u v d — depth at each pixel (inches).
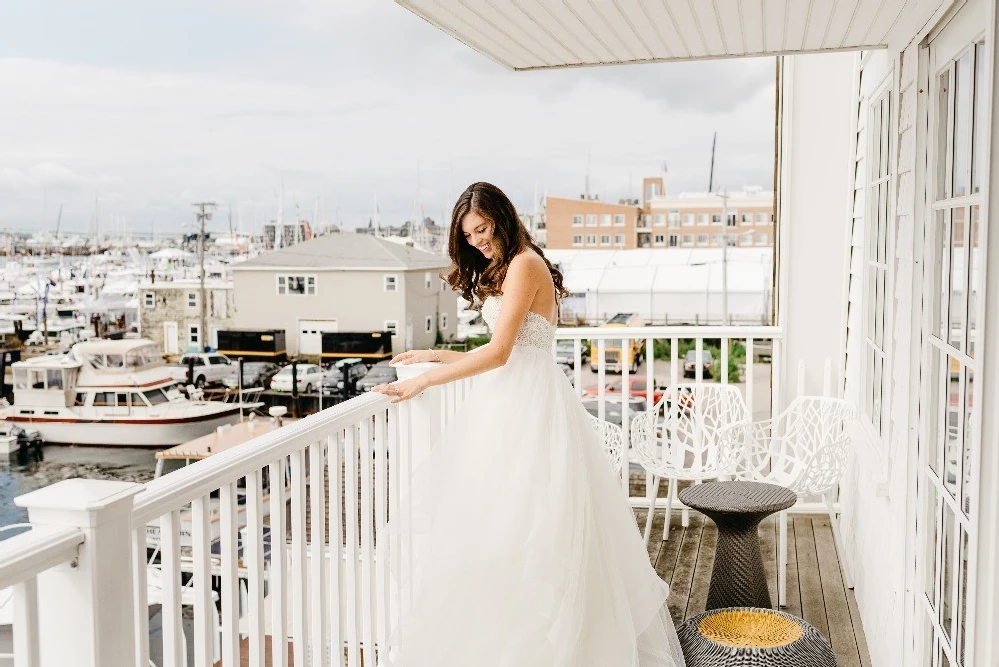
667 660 108.3
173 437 831.7
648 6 115.3
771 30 128.3
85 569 53.9
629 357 193.8
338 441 99.4
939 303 96.2
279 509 85.1
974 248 78.3
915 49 105.2
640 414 175.2
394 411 120.3
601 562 106.8
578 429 109.7
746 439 165.8
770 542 181.6
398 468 121.3
